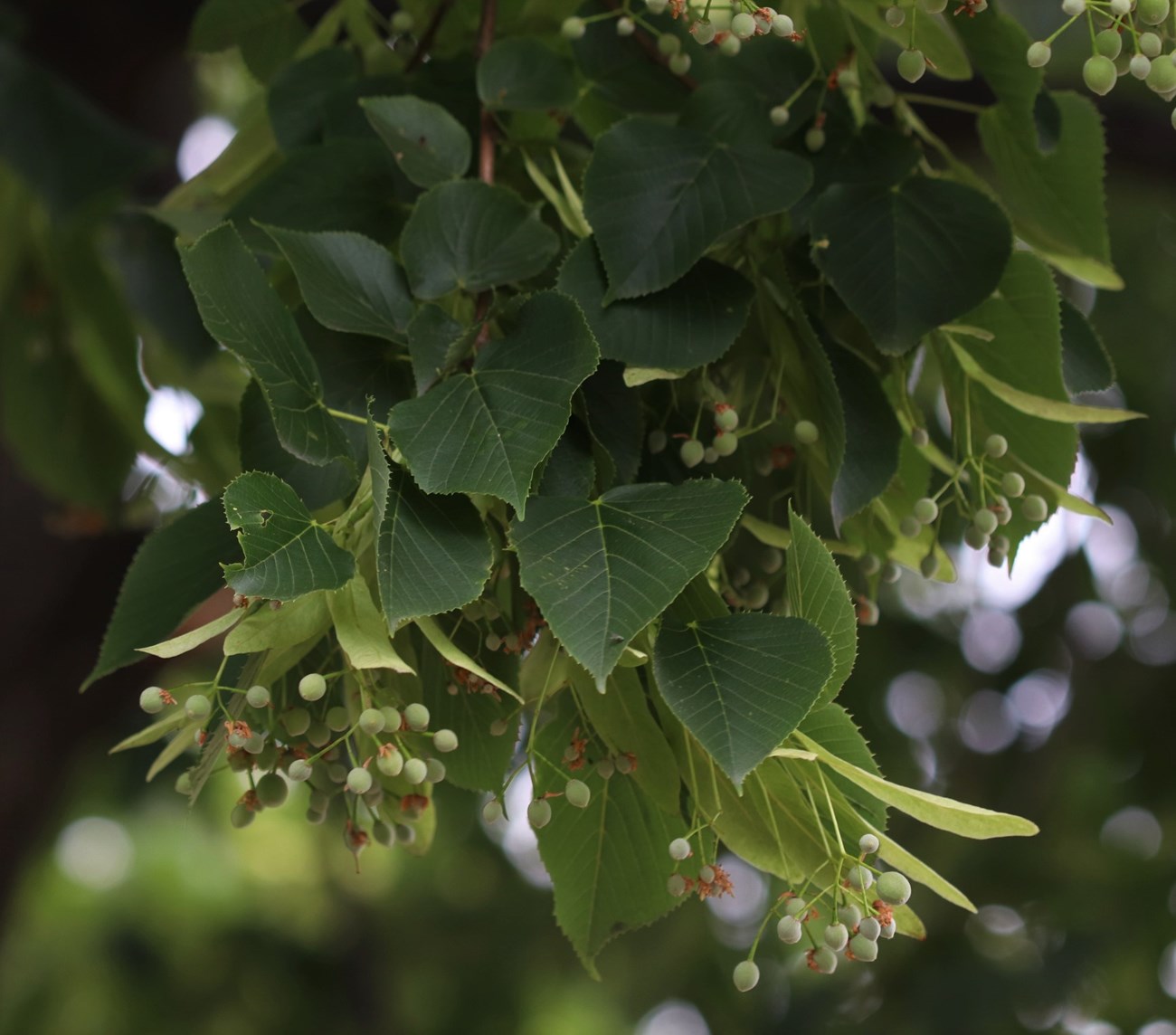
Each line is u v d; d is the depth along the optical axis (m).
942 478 1.56
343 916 5.94
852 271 1.42
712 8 1.39
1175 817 3.97
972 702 4.13
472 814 4.73
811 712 1.31
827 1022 4.04
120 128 1.94
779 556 1.44
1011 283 1.43
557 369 1.32
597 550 1.30
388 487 1.29
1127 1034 3.95
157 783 5.05
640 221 1.39
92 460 2.29
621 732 1.35
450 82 1.50
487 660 1.37
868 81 1.49
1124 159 2.60
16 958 5.85
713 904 4.34
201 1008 5.88
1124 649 4.07
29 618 2.66
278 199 1.46
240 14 1.62
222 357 1.94
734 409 1.42
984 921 4.05
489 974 5.48
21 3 2.51
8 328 2.19
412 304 1.39
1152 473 3.82
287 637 1.28
